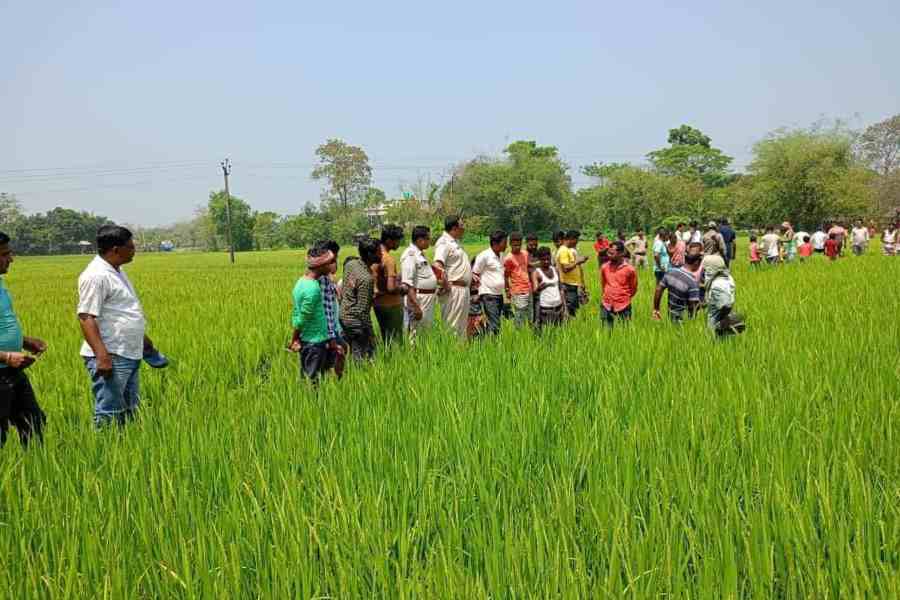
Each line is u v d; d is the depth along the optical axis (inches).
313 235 4338.1
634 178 3161.9
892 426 188.1
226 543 142.3
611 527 139.4
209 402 267.3
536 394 240.1
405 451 183.5
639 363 286.4
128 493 162.6
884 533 130.6
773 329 364.5
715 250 343.0
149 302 744.3
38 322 541.0
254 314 563.2
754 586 119.0
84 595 124.5
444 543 139.8
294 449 190.9
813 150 1934.1
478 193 3351.4
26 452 194.7
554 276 422.0
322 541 142.0
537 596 117.8
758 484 153.8
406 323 420.2
